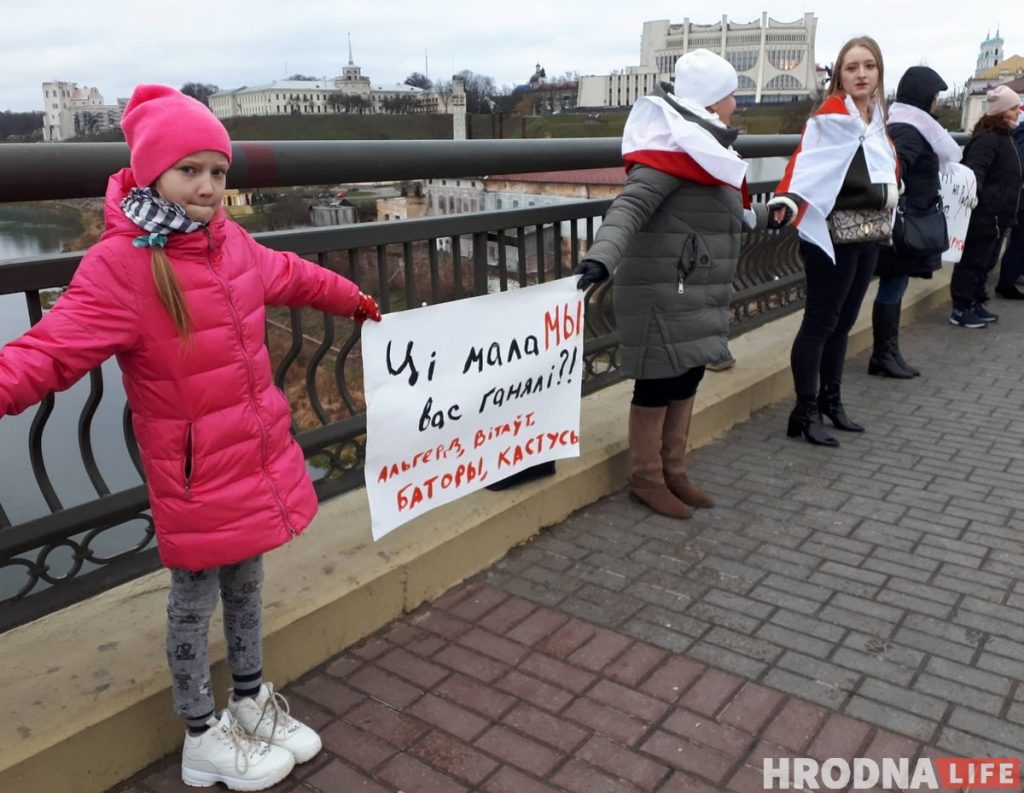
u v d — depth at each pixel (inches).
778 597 127.0
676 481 155.9
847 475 170.2
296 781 92.4
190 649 87.6
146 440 79.6
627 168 135.9
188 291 76.5
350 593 114.1
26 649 99.7
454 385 119.5
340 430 135.0
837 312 178.2
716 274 137.9
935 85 202.5
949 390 222.4
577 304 135.4
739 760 94.6
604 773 92.9
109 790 91.2
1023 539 143.8
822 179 164.1
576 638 117.6
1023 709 102.1
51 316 71.1
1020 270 333.4
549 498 147.5
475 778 92.6
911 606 124.3
